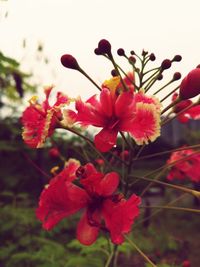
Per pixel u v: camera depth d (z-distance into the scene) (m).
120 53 0.16
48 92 0.16
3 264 0.30
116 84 0.14
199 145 0.15
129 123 0.13
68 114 0.14
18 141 0.52
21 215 0.34
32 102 0.15
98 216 0.14
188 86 0.14
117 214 0.13
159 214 0.67
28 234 0.33
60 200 0.13
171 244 0.40
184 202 0.78
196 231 0.69
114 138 0.13
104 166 0.18
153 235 0.40
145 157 0.15
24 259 0.28
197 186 0.27
